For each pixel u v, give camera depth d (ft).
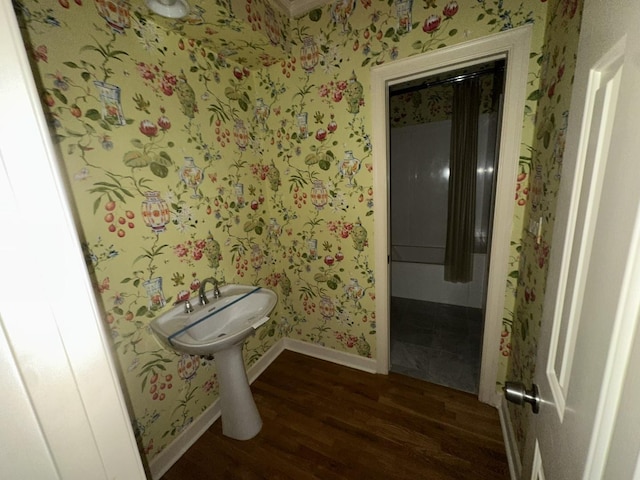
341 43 4.80
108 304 3.53
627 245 0.84
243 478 4.09
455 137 8.28
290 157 5.78
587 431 1.02
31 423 1.18
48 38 2.87
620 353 0.86
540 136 3.53
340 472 4.09
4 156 1.05
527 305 3.79
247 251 5.82
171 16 3.53
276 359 6.79
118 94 3.49
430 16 4.11
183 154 4.37
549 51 3.34
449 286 9.48
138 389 3.91
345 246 5.74
